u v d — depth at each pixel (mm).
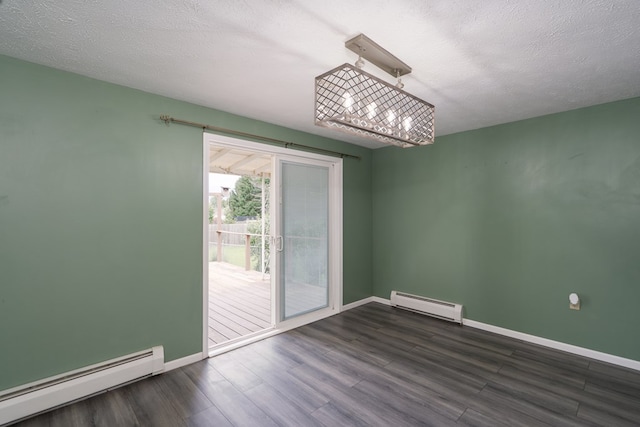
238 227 7617
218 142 2900
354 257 4281
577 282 2818
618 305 2615
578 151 2814
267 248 6605
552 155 2959
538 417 1929
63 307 2098
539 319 3039
